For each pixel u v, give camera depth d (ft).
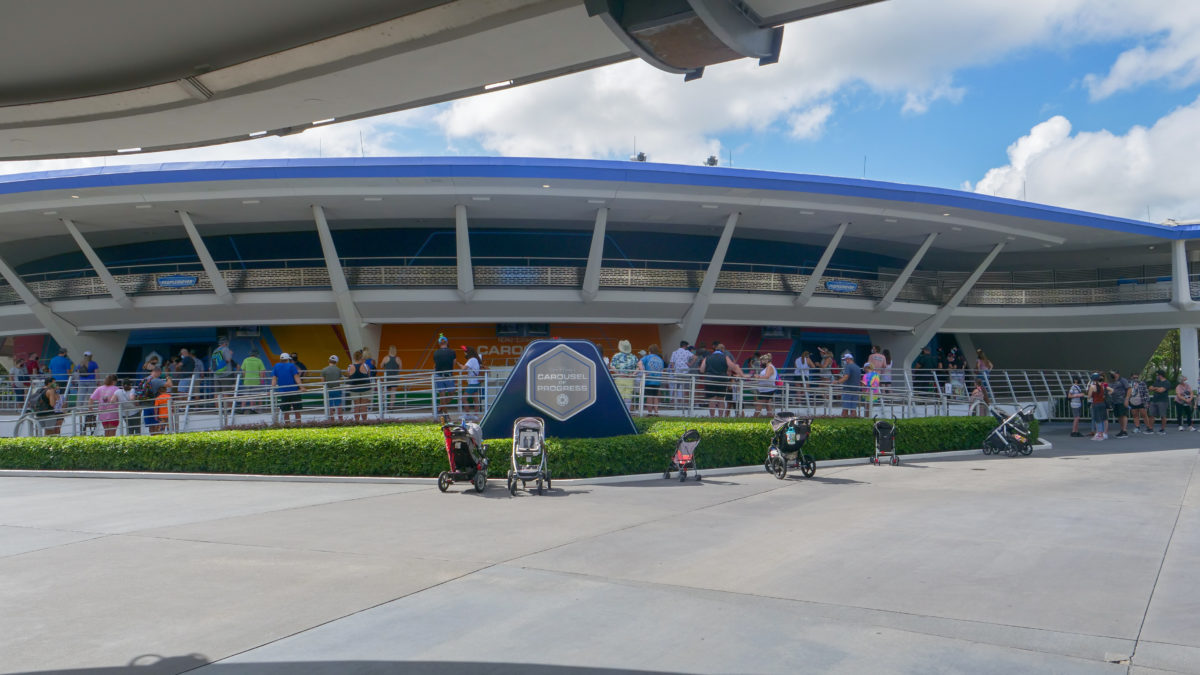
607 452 46.06
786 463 47.14
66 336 95.91
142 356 104.88
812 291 98.43
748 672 15.97
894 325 110.83
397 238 100.12
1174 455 62.80
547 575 23.59
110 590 22.29
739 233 105.09
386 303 89.25
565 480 44.98
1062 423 104.53
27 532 31.58
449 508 35.99
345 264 99.66
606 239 103.40
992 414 72.90
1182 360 112.78
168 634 18.48
